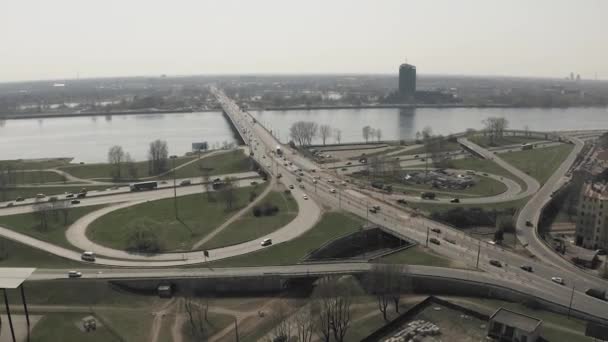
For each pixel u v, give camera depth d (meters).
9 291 154.12
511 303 144.50
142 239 193.75
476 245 187.38
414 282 157.75
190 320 140.88
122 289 159.88
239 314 145.88
